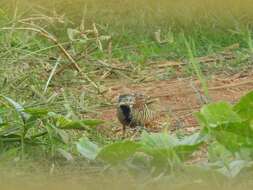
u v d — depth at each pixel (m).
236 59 13.17
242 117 6.57
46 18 11.23
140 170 5.39
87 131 8.14
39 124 7.66
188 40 14.32
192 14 14.94
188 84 11.68
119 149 5.85
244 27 14.74
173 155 5.56
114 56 13.34
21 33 11.59
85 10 13.47
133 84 11.77
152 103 9.31
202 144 6.23
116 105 9.83
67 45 12.10
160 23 14.88
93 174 5.09
